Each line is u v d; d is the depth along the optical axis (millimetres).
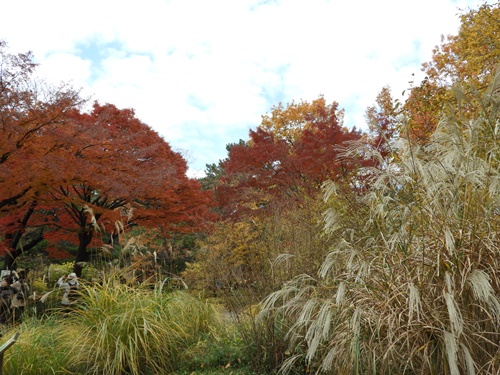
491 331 3441
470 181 3812
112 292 6516
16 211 13836
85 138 13148
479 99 4227
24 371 5363
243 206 12289
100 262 7527
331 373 4270
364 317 3768
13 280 7414
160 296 6762
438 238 3656
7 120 11203
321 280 5066
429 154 4555
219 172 29109
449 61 14742
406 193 4293
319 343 4219
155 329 6020
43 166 11344
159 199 14961
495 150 4121
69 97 12281
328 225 4855
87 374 5578
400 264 3773
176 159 17828
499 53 10969
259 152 14188
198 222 14078
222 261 6812
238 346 6160
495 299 3238
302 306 4805
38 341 5773
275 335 5523
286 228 6301
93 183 12906
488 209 3715
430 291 3549
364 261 4055
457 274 3502
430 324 3391
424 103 8844
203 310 7129
